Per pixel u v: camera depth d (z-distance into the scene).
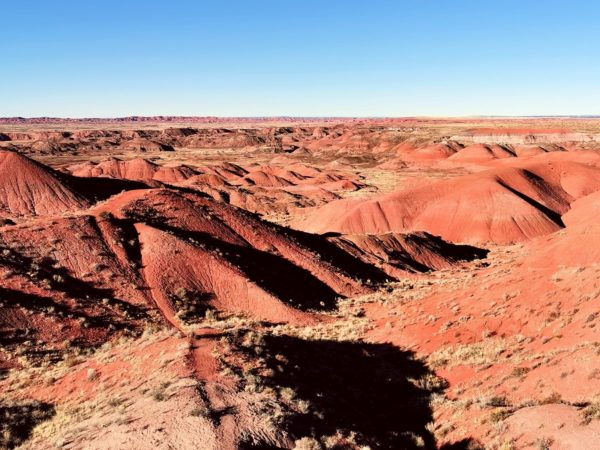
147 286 34.81
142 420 14.89
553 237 53.78
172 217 44.81
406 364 25.19
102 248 36.56
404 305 35.81
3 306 27.92
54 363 25.06
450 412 18.66
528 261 38.03
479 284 34.25
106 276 34.25
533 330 24.09
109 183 80.44
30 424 18.06
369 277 49.56
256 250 44.72
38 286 30.86
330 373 22.23
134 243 38.50
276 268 42.72
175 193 49.50
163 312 32.84
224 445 13.34
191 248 38.94
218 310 34.94
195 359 19.62
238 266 39.16
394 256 56.03
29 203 67.12
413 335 28.81
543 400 16.94
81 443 14.58
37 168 71.31
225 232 45.47
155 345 22.12
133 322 30.78
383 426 18.48
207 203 49.72
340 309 38.72
